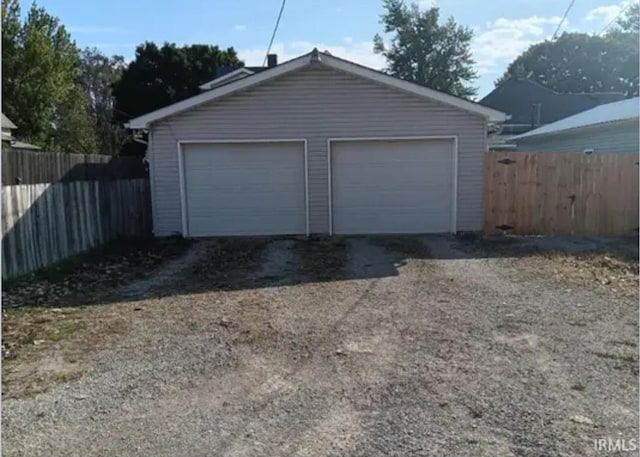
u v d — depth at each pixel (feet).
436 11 112.16
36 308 18.78
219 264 27.45
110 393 11.62
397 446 9.24
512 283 22.06
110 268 26.37
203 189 36.45
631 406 10.61
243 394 11.49
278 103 35.53
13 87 80.38
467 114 35.27
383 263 26.89
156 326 16.63
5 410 10.80
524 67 151.23
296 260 28.09
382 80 34.81
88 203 30.07
